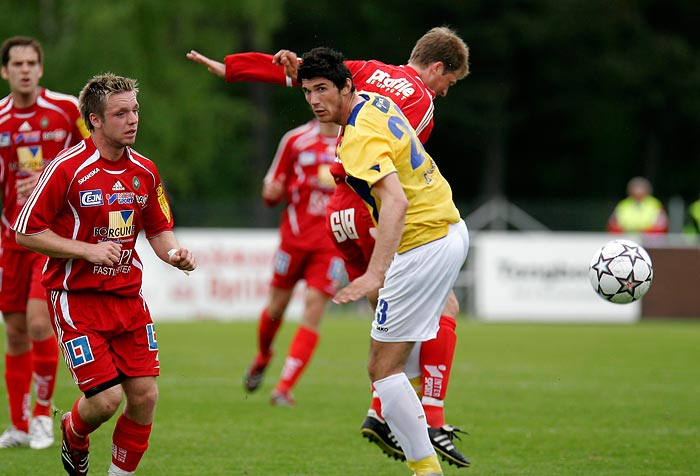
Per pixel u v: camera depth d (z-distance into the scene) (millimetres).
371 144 19672
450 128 125438
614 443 26766
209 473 23094
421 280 20750
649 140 132000
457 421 30031
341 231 23688
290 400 33094
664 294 67500
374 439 22547
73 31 99875
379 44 127250
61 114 26266
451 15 125375
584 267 67375
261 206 80562
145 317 20312
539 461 24594
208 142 108375
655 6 131000
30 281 25672
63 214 19797
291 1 123188
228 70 26234
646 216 68750
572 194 135125
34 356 25438
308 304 33906
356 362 44688
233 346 49938
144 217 20828
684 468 23797
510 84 127125
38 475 22531
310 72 20188
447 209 21203
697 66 125688
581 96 128125
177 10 103438
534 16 122812
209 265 65562
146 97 100938
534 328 62406
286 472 23297
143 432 20234
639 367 43188
